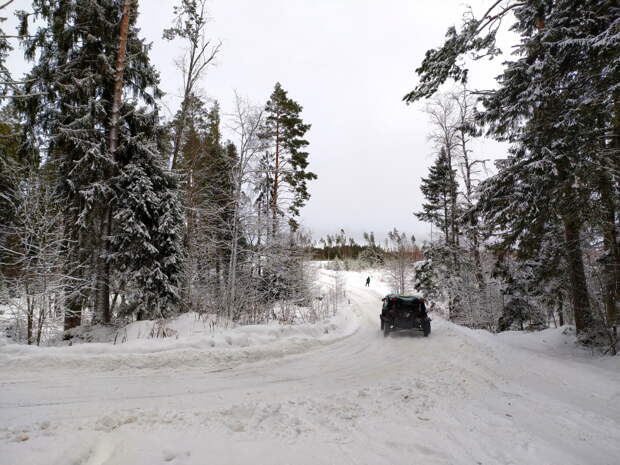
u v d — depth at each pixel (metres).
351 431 3.88
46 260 9.91
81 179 11.05
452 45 7.92
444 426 4.11
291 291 18.36
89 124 11.00
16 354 6.59
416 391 5.53
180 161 15.31
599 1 8.03
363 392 5.39
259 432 3.75
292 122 20.78
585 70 8.23
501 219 10.21
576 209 8.21
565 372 7.36
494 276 18.78
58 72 10.91
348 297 31.06
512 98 9.89
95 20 11.45
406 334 12.52
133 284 11.16
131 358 7.02
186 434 3.61
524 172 9.47
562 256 10.59
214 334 9.18
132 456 3.10
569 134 8.29
